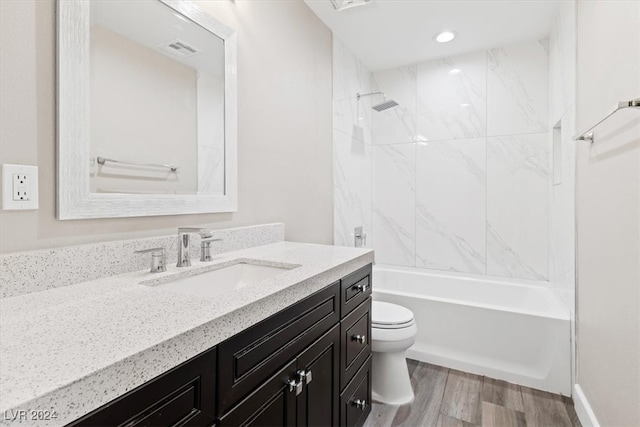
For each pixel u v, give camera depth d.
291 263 1.27
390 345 1.81
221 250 1.46
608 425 1.35
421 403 1.81
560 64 2.17
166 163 1.27
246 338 0.80
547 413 1.72
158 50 1.24
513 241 2.77
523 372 1.99
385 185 3.27
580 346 1.72
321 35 2.38
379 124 3.29
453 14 2.30
